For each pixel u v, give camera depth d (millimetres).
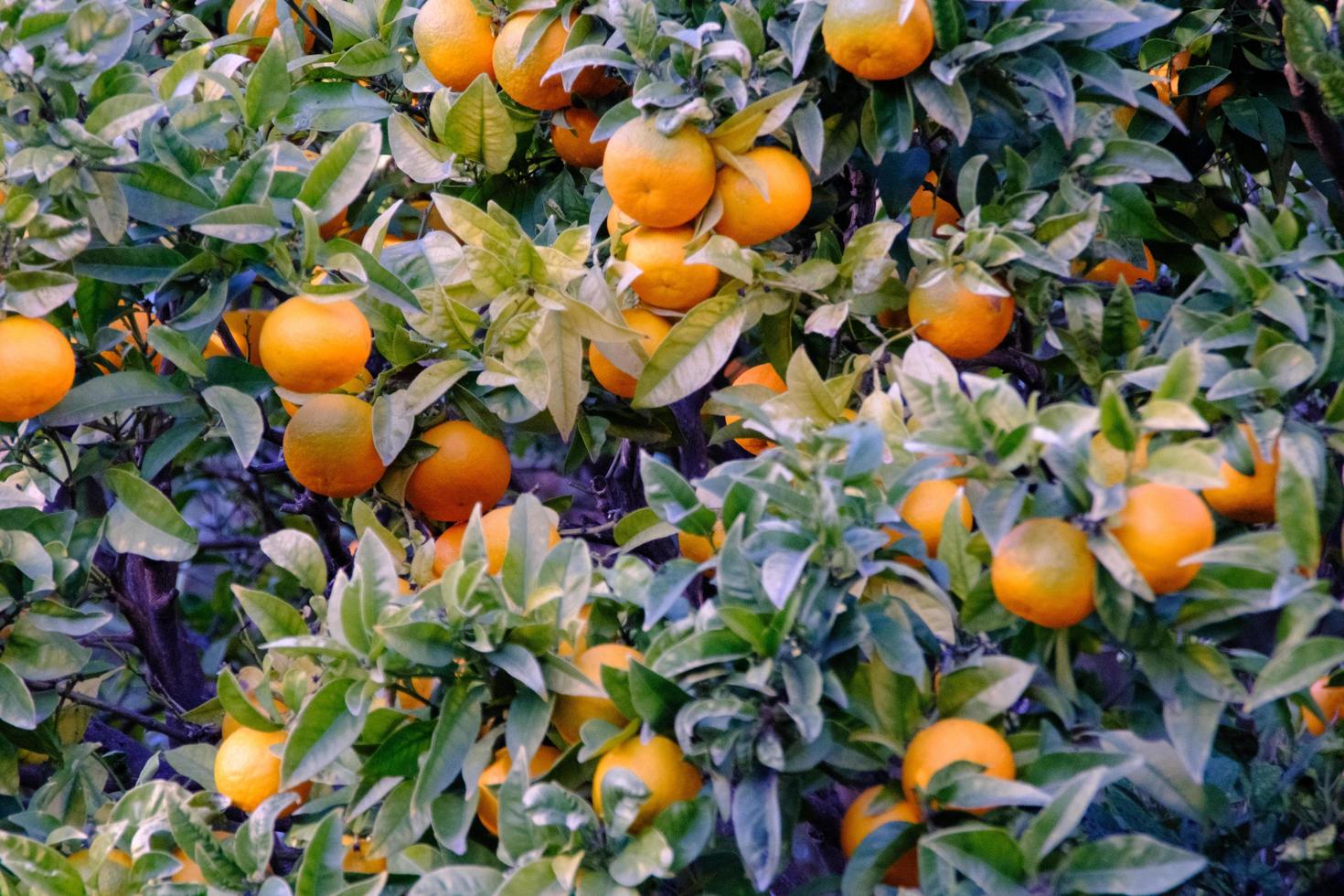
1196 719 1634
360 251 1853
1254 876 1814
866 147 1862
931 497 1729
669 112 1802
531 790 1649
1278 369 1705
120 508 1896
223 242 1861
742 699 1655
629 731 1681
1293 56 1845
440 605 1742
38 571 1839
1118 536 1604
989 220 1855
